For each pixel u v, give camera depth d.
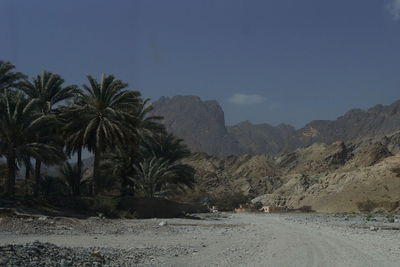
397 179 144.00
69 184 55.19
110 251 16.61
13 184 39.88
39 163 48.06
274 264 14.38
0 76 45.31
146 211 52.06
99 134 46.75
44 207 39.59
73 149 48.81
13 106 41.09
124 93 48.12
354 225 44.97
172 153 65.56
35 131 41.12
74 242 21.00
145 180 58.38
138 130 52.72
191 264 14.14
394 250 19.58
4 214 31.31
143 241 22.77
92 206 43.91
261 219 60.66
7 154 39.84
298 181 183.38
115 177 59.84
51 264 11.96
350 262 15.20
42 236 23.53
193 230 32.50
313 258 16.17
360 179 152.50
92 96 47.91
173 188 67.31
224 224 42.56
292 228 37.47
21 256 12.18
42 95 48.88
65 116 48.31
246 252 17.98
